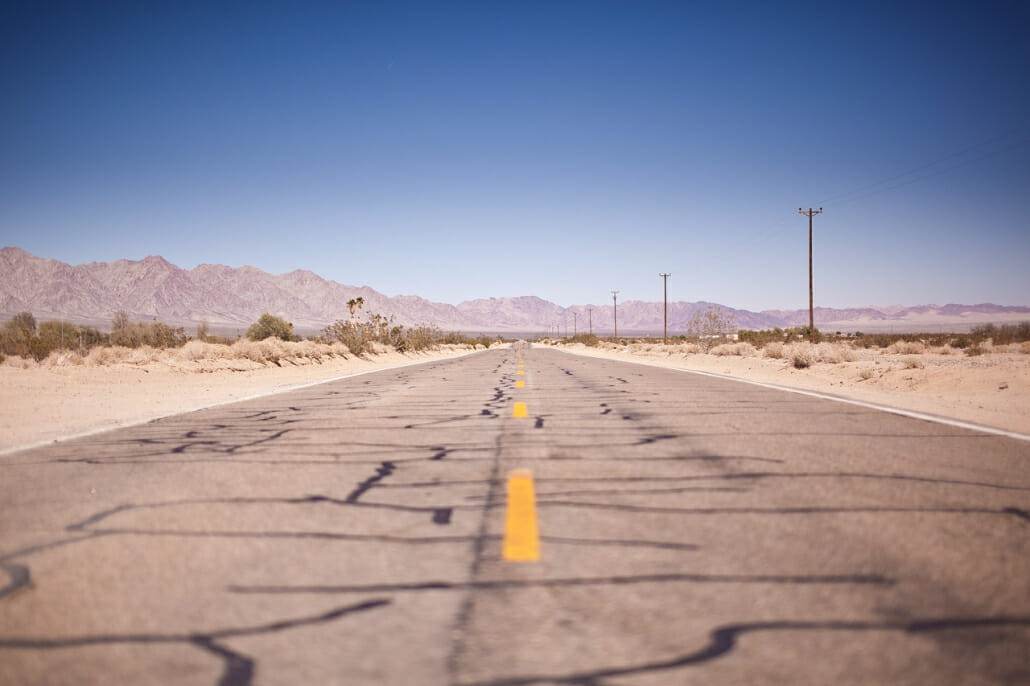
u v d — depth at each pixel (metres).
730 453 7.68
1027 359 27.27
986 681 2.63
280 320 56.53
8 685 2.60
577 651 2.86
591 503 5.38
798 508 5.22
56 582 3.68
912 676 2.66
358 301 56.97
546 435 9.12
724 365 31.45
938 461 7.17
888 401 13.79
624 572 3.80
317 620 3.18
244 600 3.42
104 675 2.68
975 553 4.13
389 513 5.11
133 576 3.77
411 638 2.99
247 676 2.67
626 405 12.96
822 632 3.04
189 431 9.66
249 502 5.46
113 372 20.27
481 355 59.41
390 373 26.55
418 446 8.24
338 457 7.52
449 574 3.79
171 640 2.98
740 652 2.84
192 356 26.05
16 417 11.41
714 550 4.18
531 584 3.62
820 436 8.95
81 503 5.44
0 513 5.12
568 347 105.19
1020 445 8.22
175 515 5.06
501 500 5.51
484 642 2.95
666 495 5.65
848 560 4.00
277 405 13.39
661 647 2.89
